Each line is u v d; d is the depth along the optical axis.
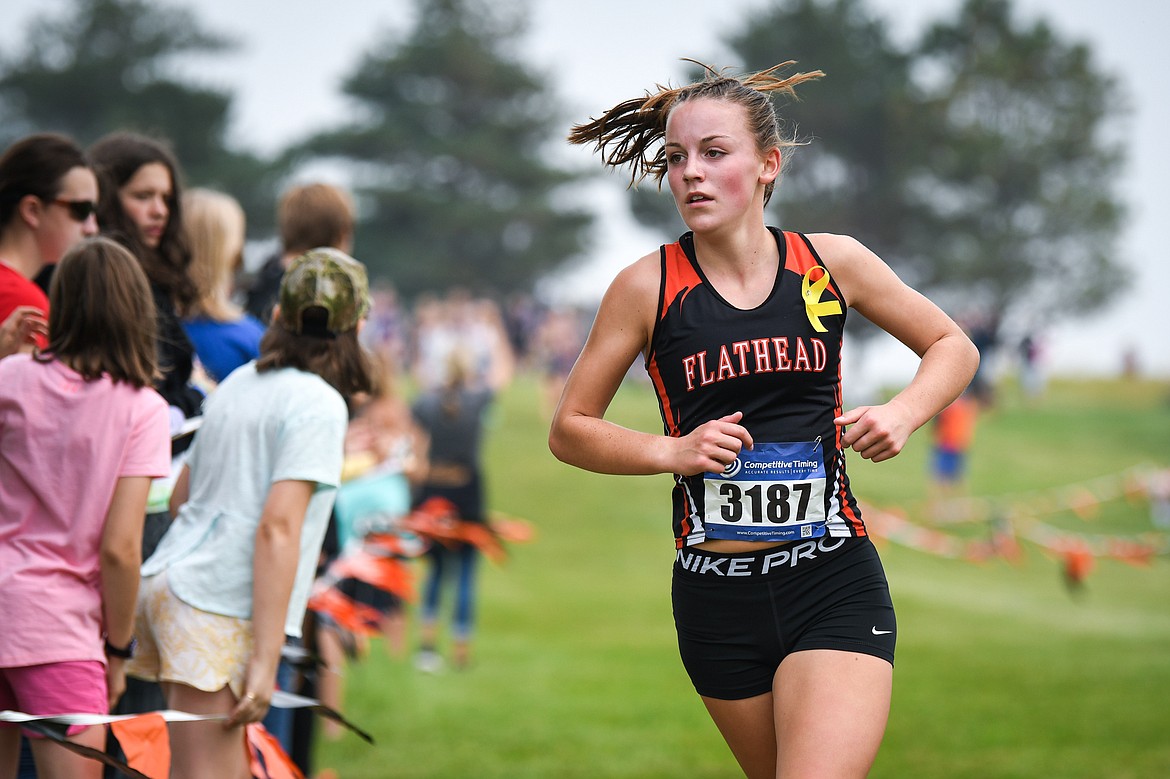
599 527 56.88
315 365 12.44
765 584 10.10
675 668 28.36
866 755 9.40
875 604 10.07
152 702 13.21
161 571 11.99
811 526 10.14
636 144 11.04
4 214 12.93
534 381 121.88
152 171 13.86
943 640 32.88
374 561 17.53
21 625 10.90
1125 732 22.45
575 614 36.44
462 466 28.73
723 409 10.12
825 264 10.31
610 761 20.16
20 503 11.23
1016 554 51.09
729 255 10.21
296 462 11.86
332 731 21.66
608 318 10.34
